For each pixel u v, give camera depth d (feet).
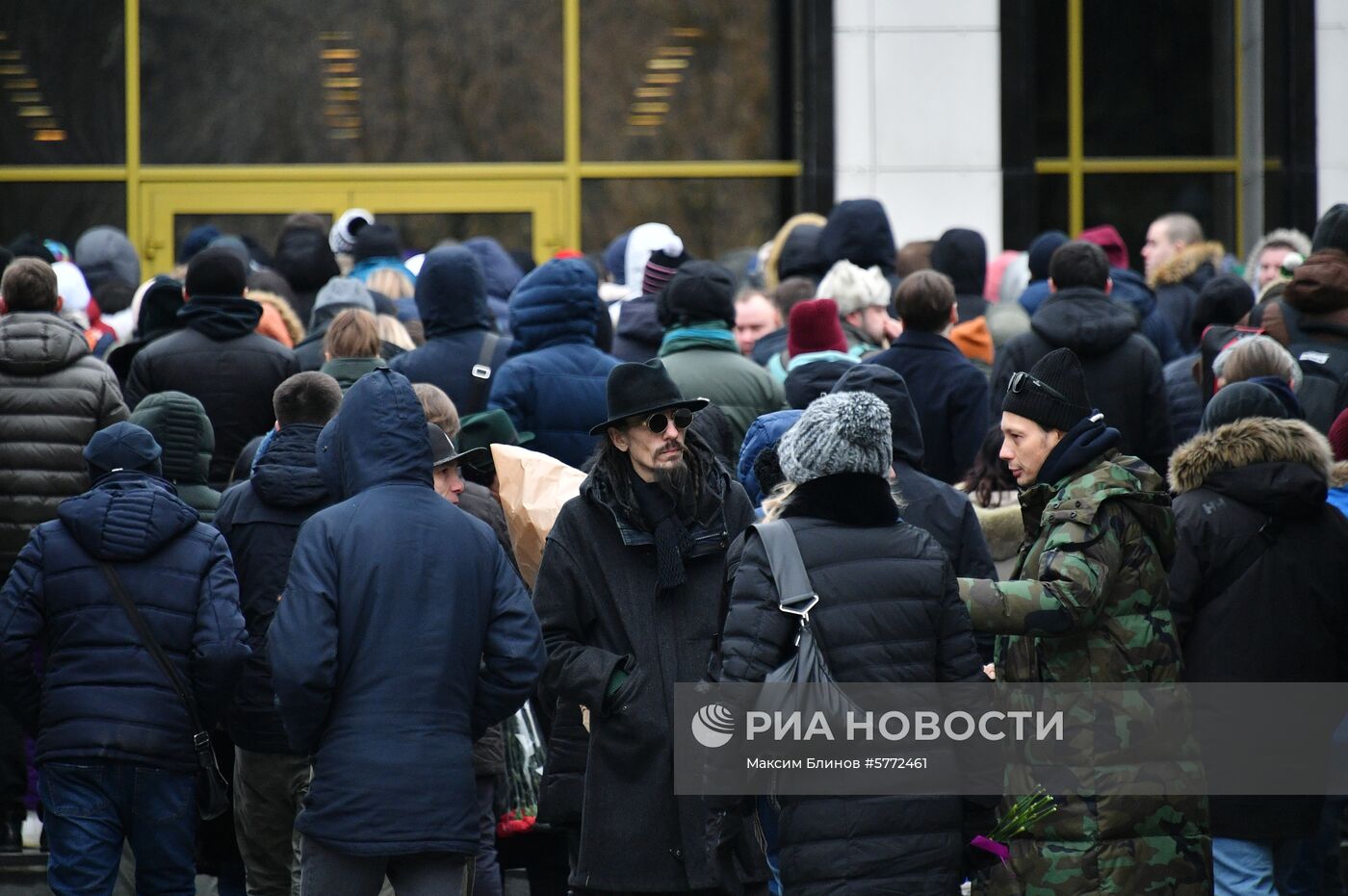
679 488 54.90
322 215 145.69
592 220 145.69
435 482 62.23
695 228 145.18
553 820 57.31
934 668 49.93
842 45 136.56
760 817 60.03
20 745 74.43
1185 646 61.16
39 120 144.56
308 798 51.83
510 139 145.89
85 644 58.80
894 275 97.60
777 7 144.56
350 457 54.13
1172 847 51.83
